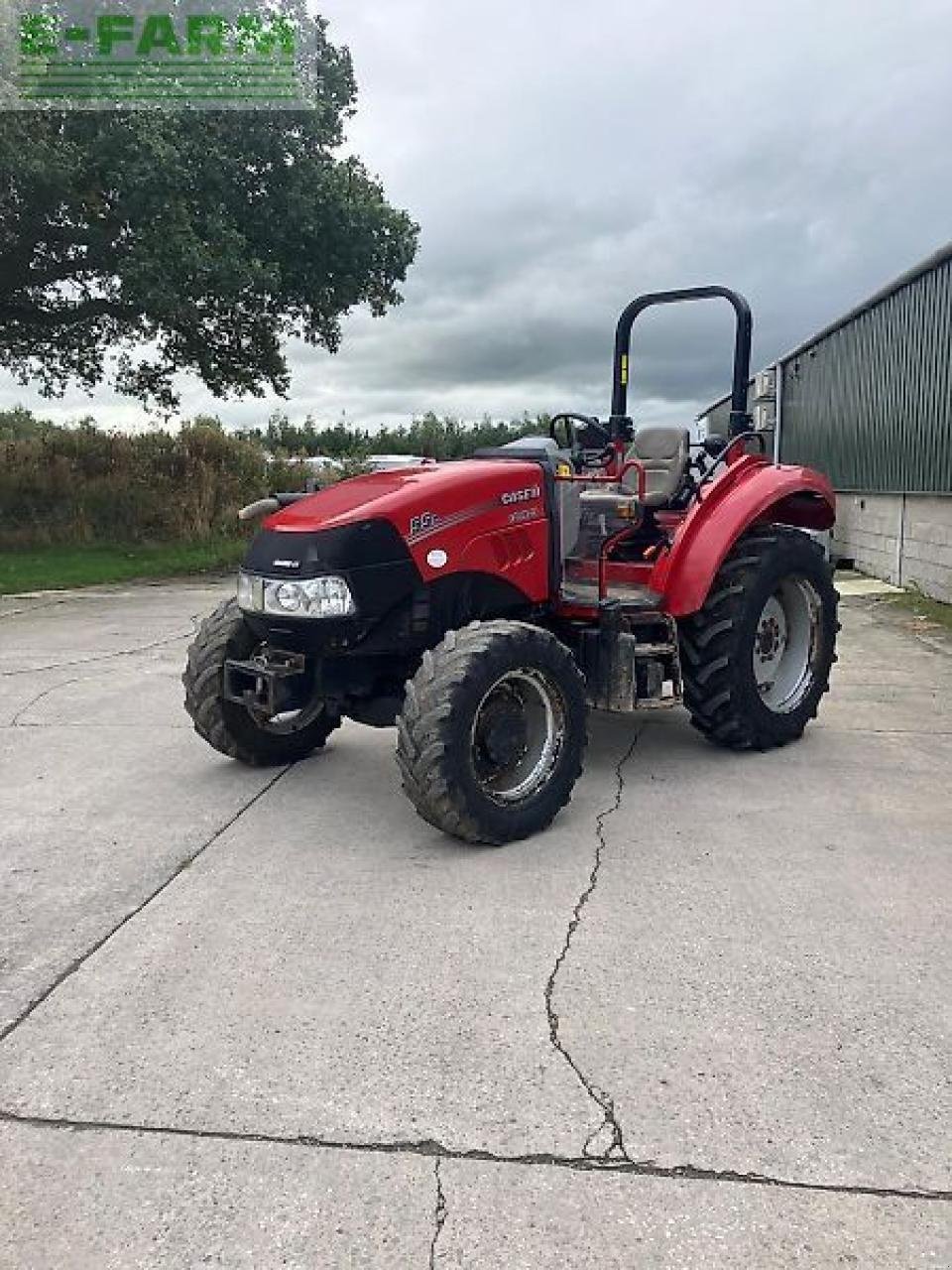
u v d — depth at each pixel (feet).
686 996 9.19
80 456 60.29
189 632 31.58
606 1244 6.40
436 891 11.55
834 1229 6.50
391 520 13.19
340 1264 6.30
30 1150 7.36
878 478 41.47
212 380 61.52
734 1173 6.99
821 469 49.75
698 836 13.10
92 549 54.60
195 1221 6.67
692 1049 8.39
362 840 13.26
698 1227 6.53
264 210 50.96
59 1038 8.75
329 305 56.70
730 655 15.97
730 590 16.08
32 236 48.96
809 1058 8.25
